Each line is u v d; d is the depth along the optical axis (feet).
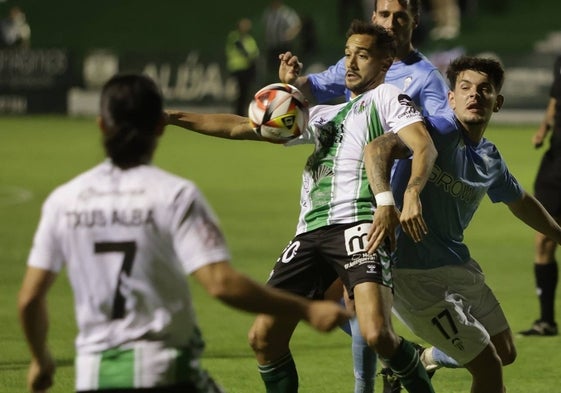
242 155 275.59
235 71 346.13
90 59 377.71
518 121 343.67
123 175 45.14
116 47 447.01
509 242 153.07
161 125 46.09
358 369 68.23
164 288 44.34
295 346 95.61
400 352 60.44
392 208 58.59
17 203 185.98
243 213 176.45
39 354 45.91
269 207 183.21
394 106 62.18
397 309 66.90
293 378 65.72
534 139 103.81
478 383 66.18
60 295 117.19
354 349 67.82
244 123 66.85
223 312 110.01
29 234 155.84
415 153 59.52
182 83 365.40
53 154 263.90
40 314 45.37
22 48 383.04
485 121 64.59
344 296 66.39
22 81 381.40
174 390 44.14
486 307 67.31
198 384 45.11
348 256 61.36
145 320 44.24
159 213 44.16
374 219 58.75
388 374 70.13
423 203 64.59
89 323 44.52
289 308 43.50
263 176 228.63
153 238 44.16
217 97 361.30
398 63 77.51
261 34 436.35
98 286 44.34
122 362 43.83
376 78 65.77
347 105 64.59
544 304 100.78
